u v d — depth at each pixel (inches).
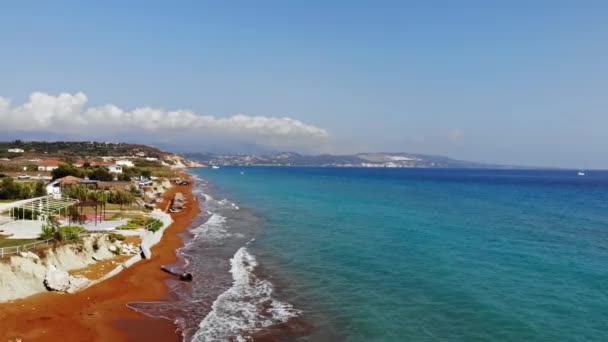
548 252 1600.6
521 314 985.5
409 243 1769.2
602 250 1638.8
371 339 870.4
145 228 1878.7
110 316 993.5
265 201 3607.3
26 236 1362.0
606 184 7308.1
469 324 933.2
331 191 4724.4
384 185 5974.4
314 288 1202.6
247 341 873.5
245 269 1413.6
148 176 5344.5
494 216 2613.2
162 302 1098.7
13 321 903.1
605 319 953.5
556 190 5393.7
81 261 1296.8
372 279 1273.4
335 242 1811.0
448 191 4854.8
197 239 1942.7
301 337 888.3
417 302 1072.8
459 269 1364.4
